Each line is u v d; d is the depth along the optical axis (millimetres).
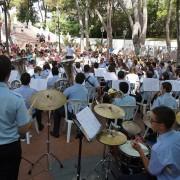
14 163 3314
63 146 6555
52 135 7074
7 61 3162
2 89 3146
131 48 34094
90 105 8258
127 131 4707
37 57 17703
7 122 3158
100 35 47188
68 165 5590
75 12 45125
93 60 18000
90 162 5746
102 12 38094
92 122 4129
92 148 6473
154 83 8688
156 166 3238
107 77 10016
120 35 47125
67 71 10156
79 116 4102
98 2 33125
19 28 45219
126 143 4434
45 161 5703
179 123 4551
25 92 6281
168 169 3215
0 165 3256
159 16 39562
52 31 49719
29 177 5090
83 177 5117
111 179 4852
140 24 23344
